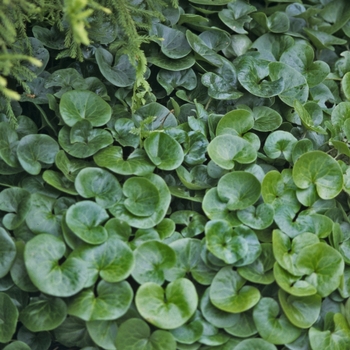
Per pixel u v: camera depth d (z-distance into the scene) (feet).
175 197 2.42
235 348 2.11
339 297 2.26
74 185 2.30
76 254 2.13
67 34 2.41
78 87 2.51
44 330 2.15
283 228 2.27
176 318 2.08
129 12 2.46
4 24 2.28
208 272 2.21
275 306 2.18
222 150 2.37
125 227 2.22
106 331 2.10
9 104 2.36
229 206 2.27
